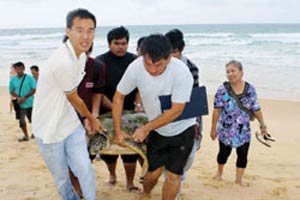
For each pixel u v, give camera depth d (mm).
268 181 5523
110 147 4012
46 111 3516
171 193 3934
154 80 3549
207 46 33531
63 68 3277
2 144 7578
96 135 4027
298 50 28094
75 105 3564
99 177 5527
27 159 6551
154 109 3730
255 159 6676
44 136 3537
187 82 3537
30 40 51250
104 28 79000
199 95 3738
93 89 4316
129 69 3660
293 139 8258
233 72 4879
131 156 4785
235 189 5184
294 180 5594
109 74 4539
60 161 3688
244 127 5094
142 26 102875
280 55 25688
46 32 77188
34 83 7746
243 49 30219
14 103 7781
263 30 57812
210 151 7160
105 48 33969
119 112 3838
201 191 5098
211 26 83875
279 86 16266
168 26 94312
